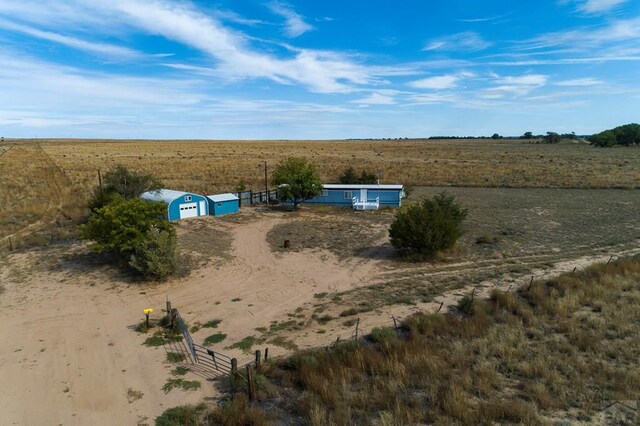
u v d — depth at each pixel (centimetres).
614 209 4009
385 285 2200
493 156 9975
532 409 1129
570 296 1869
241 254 2850
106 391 1377
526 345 1495
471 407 1171
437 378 1323
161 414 1248
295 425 1153
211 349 1628
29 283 2359
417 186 5888
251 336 1722
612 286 1981
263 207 4506
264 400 1273
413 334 1590
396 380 1312
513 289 2047
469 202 4525
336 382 1322
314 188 4266
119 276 2444
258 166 7856
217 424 1180
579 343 1480
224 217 3988
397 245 2680
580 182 5653
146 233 2517
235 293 2200
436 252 2617
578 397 1195
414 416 1141
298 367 1414
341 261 2667
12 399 1341
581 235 3098
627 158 8619
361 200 4469
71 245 3028
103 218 2644
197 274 2481
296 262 2672
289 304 2041
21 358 1594
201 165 7931
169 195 3922
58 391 1382
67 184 5412
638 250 2691
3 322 1900
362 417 1162
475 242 2956
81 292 2233
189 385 1393
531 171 6844
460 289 2086
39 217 3869
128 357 1592
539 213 3903
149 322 1880
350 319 1806
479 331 1612
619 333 1552
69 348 1666
